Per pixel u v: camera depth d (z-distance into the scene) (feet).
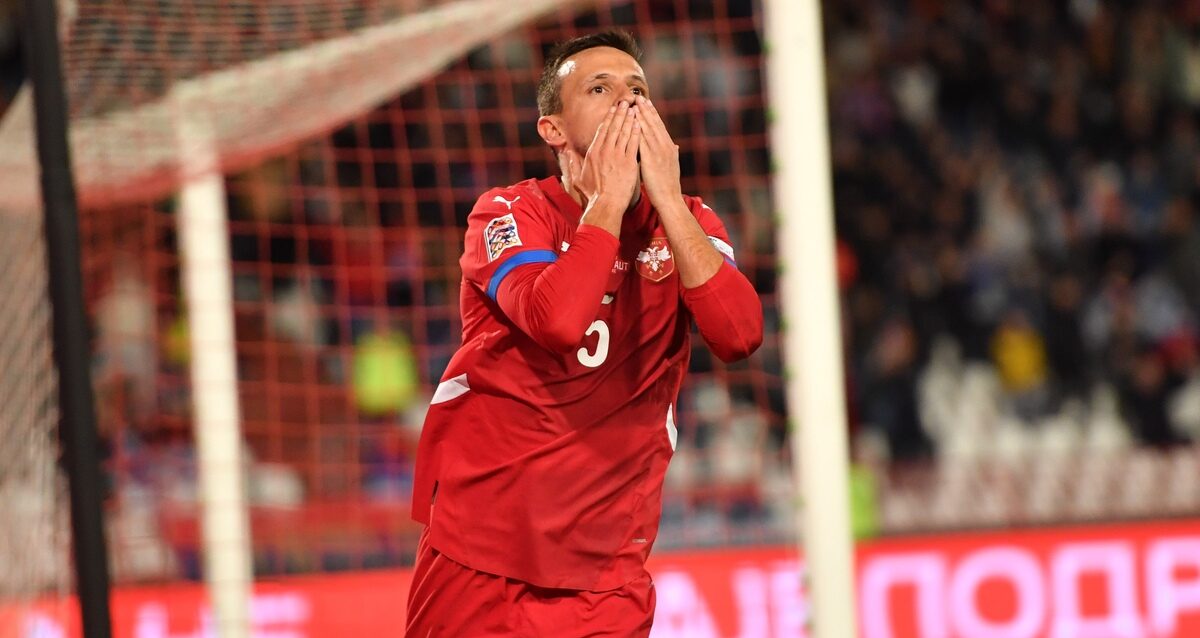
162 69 50.98
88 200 60.59
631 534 34.37
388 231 110.73
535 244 32.71
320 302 108.06
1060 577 84.12
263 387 96.43
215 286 62.03
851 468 87.45
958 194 133.28
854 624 45.75
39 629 51.49
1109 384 122.11
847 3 141.38
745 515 86.99
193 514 77.41
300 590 73.72
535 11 52.34
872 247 127.75
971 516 87.10
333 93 55.83
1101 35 145.48
